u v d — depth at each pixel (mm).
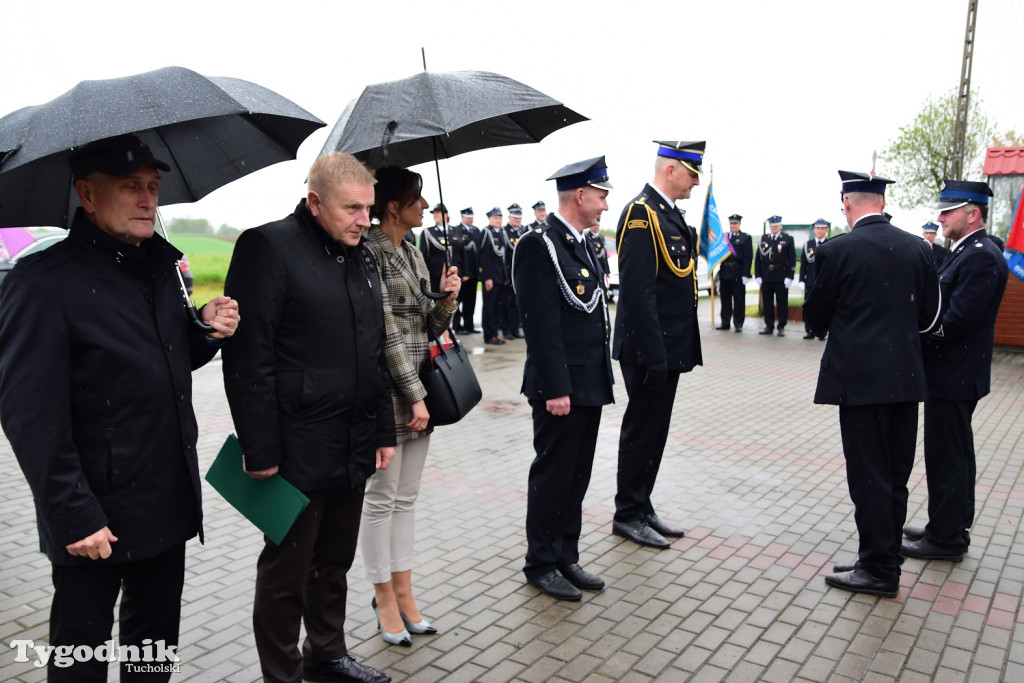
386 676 2836
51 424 1870
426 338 3145
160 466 2092
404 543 3213
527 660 3035
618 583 3736
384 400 2736
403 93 2861
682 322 4145
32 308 1887
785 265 13383
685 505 4836
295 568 2531
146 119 1824
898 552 3592
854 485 3586
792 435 6621
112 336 1992
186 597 3633
